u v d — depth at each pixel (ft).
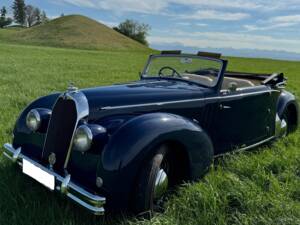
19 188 10.78
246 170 12.84
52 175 9.37
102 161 8.75
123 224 9.08
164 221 9.05
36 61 76.23
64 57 100.83
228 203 10.37
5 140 15.07
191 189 10.34
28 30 266.36
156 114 9.97
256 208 10.03
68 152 9.52
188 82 13.60
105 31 271.69
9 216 9.27
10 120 18.60
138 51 228.43
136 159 8.82
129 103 10.79
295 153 15.51
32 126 11.05
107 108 10.28
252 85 15.87
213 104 12.92
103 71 60.59
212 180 11.35
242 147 14.90
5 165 12.26
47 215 9.34
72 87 10.14
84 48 209.26
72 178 9.37
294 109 19.40
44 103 12.10
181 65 14.33
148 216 9.26
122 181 8.75
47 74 48.01
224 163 13.44
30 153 11.27
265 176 12.08
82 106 9.66
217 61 13.30
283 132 18.45
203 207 9.83
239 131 14.51
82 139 9.05
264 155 15.12
